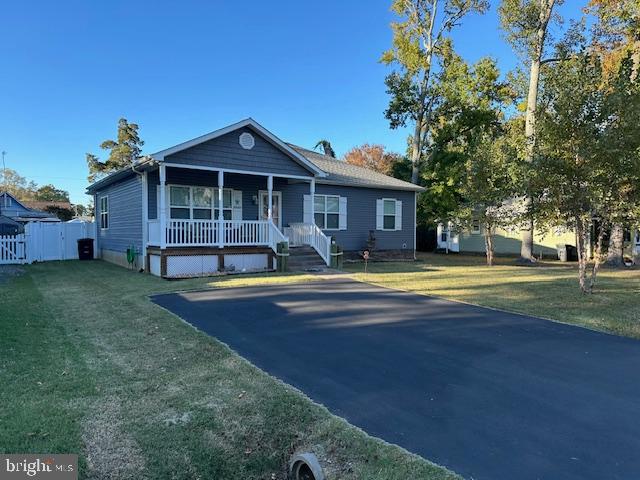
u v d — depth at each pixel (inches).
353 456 115.1
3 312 268.4
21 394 145.3
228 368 177.8
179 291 366.3
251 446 122.1
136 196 558.6
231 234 517.3
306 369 180.4
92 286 395.2
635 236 743.1
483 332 244.8
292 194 658.8
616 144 314.7
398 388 160.4
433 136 983.6
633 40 655.1
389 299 343.0
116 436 121.0
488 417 136.3
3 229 946.1
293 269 539.5
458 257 901.2
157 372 172.1
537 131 360.8
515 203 751.7
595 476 103.3
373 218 749.3
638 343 226.2
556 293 379.2
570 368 184.9
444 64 967.0
